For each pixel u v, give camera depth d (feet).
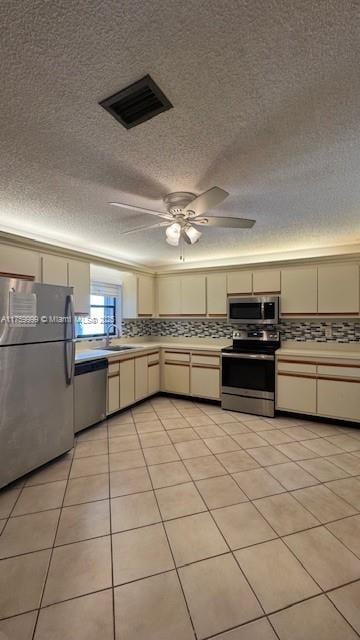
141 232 9.55
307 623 3.67
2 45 2.97
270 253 12.68
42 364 7.44
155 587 4.16
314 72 3.32
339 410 10.29
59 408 7.92
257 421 10.91
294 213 7.86
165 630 3.59
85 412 9.91
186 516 5.67
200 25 2.78
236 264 12.75
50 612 3.80
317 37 2.91
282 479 6.96
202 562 4.59
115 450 8.53
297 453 8.29
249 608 3.86
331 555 4.72
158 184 6.03
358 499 6.20
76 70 3.26
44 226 8.86
